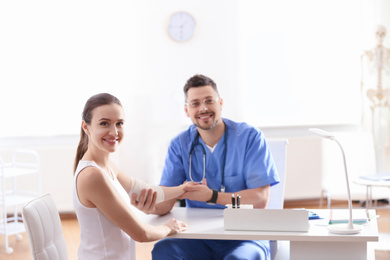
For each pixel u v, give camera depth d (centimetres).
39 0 517
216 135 274
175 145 284
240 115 531
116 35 523
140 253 401
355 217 228
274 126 540
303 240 211
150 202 243
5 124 516
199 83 266
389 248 332
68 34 521
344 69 549
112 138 218
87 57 523
